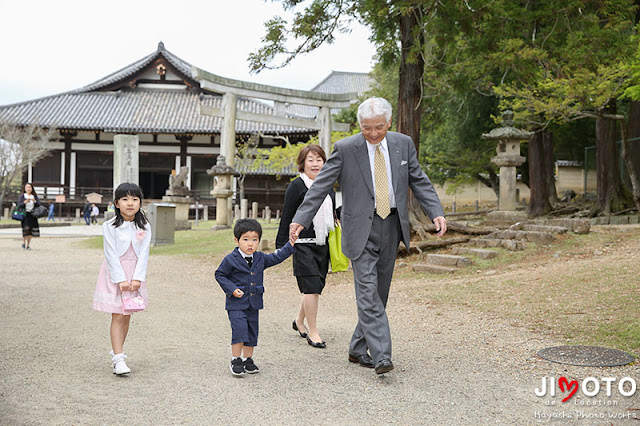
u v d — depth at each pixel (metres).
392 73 26.84
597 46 11.67
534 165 20.03
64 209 41.44
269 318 6.00
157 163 43.94
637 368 3.77
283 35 11.28
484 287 7.07
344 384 3.61
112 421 2.91
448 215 22.23
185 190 21.11
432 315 5.89
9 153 36.47
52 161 42.03
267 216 26.44
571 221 11.30
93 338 4.87
